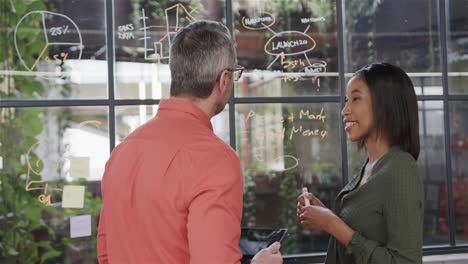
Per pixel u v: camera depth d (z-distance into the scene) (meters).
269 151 2.45
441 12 2.58
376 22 2.56
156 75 2.36
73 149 2.29
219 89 1.10
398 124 1.39
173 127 1.06
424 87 2.57
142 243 1.01
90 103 2.30
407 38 2.57
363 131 1.43
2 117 2.23
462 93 2.59
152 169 1.01
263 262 1.07
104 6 2.32
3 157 2.23
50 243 2.27
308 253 2.46
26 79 2.26
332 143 2.49
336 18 2.49
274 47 2.45
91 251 2.30
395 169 1.32
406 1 2.58
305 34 2.47
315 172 2.47
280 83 2.45
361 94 1.43
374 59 2.55
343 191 1.53
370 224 1.35
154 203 0.99
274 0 2.45
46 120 2.27
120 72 2.33
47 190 2.27
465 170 2.58
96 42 2.31
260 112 2.44
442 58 2.57
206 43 1.07
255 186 2.44
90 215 2.30
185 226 0.98
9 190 2.24
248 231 1.46
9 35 2.24
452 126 2.59
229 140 2.42
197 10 2.39
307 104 2.47
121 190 1.05
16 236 2.24
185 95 1.09
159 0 2.36
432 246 2.54
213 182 0.95
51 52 2.28
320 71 2.48
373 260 1.29
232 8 2.42
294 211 2.46
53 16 2.28
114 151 1.14
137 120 2.34
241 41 2.43
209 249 0.89
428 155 2.57
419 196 1.31
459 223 2.57
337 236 1.36
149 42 2.35
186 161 0.99
